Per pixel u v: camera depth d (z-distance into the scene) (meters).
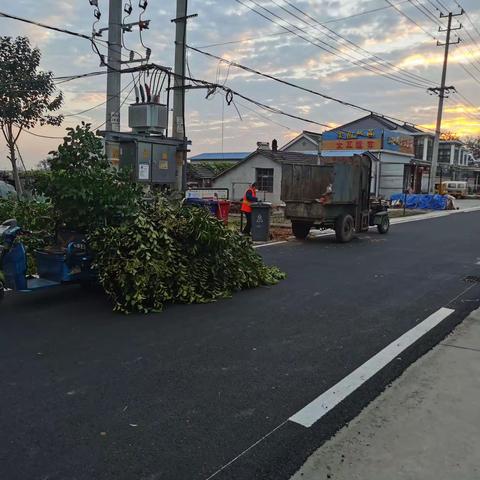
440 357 5.20
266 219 15.71
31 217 9.32
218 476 3.16
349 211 16.05
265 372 4.85
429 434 3.60
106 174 7.64
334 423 3.85
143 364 5.01
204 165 45.16
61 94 20.62
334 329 6.28
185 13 17.02
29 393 4.32
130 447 3.47
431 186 40.66
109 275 7.11
